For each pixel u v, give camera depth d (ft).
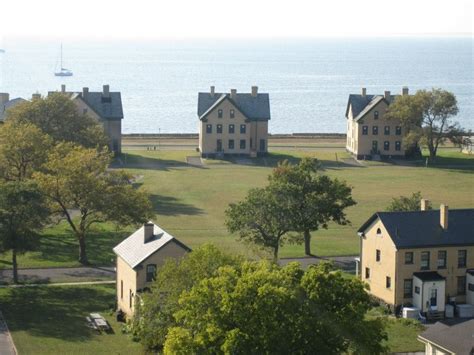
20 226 354.95
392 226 336.08
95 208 391.86
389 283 335.88
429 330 264.31
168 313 254.88
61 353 279.69
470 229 341.21
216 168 654.12
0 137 454.81
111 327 308.60
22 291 353.10
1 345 288.10
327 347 217.36
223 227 463.01
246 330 215.51
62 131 562.66
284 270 236.22
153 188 570.46
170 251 308.40
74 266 390.21
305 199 373.61
